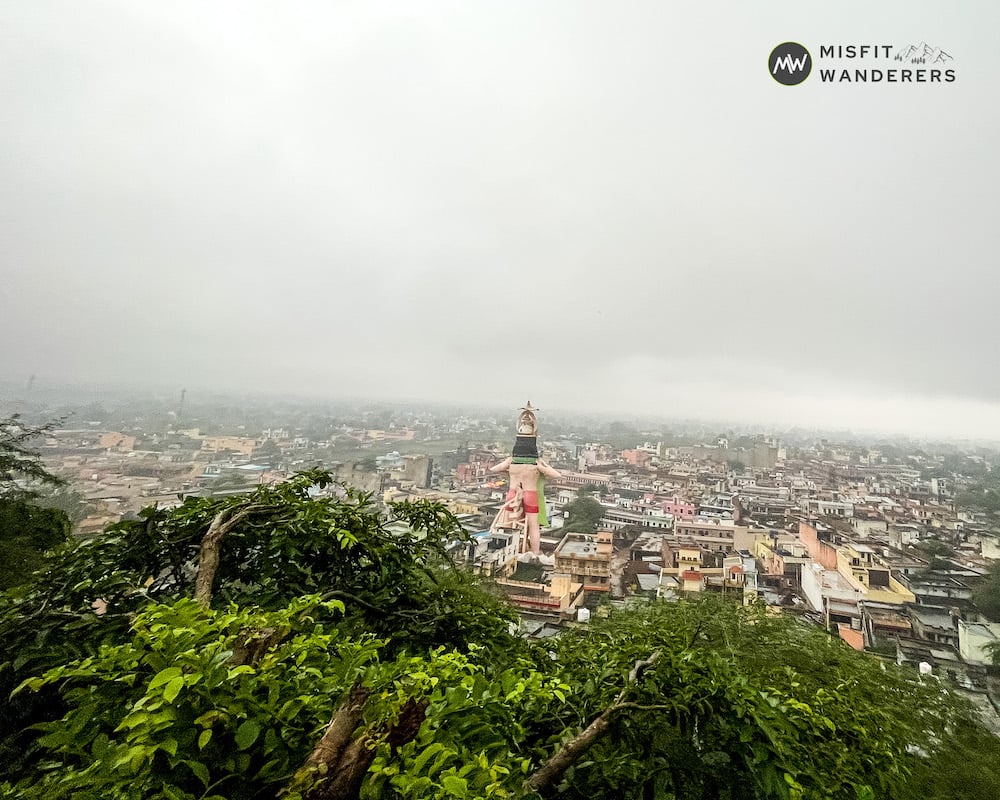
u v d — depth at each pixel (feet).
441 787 37.88
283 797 42.24
